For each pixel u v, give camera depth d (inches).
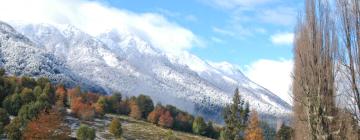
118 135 5654.5
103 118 7155.5
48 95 6368.1
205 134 7775.6
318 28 1184.8
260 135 6092.5
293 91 1455.5
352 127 1086.4
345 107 958.4
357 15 848.9
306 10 1213.7
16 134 3855.8
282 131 5319.9
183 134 7401.6
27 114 4360.2
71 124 5802.2
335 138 1149.1
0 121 4094.5
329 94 1167.0
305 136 1529.3
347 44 861.2
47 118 3794.3
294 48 1339.8
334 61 1158.3
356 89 852.6
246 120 6993.1
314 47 1192.8
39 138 3676.2
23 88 6013.8
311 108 1215.6
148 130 6958.7
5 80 5920.3
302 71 1246.9
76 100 6904.5
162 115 7760.8
